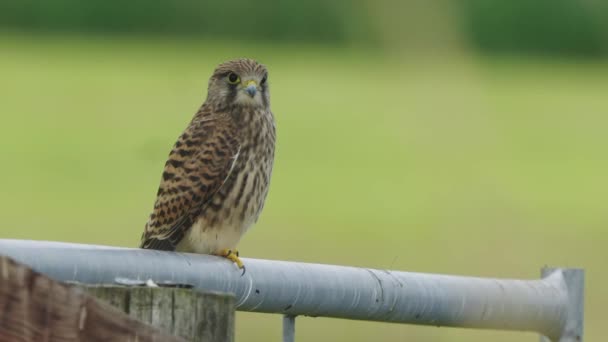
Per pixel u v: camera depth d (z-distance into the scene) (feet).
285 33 153.17
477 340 45.34
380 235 80.28
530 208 89.35
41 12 161.99
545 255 75.51
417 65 130.00
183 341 11.48
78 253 13.76
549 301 17.58
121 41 160.66
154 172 97.86
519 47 148.05
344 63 149.18
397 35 135.13
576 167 108.88
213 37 157.69
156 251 14.46
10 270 11.14
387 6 136.77
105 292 12.37
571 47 152.56
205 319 12.54
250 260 15.08
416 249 78.43
